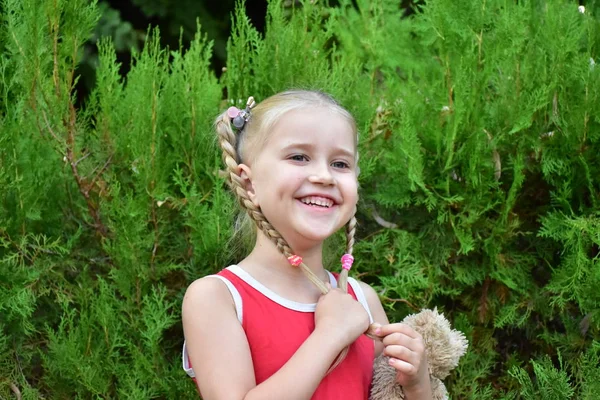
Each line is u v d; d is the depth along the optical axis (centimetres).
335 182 189
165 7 512
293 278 196
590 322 257
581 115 259
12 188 246
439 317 203
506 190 273
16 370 246
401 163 269
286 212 187
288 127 190
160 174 258
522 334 281
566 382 243
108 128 276
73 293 256
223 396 177
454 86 261
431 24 283
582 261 250
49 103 263
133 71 284
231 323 185
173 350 261
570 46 265
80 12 272
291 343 187
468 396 263
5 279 240
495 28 276
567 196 262
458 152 261
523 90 267
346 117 199
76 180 261
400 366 187
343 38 342
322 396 185
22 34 263
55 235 260
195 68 277
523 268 271
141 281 252
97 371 238
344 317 186
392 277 263
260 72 280
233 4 534
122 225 245
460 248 262
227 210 253
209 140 268
